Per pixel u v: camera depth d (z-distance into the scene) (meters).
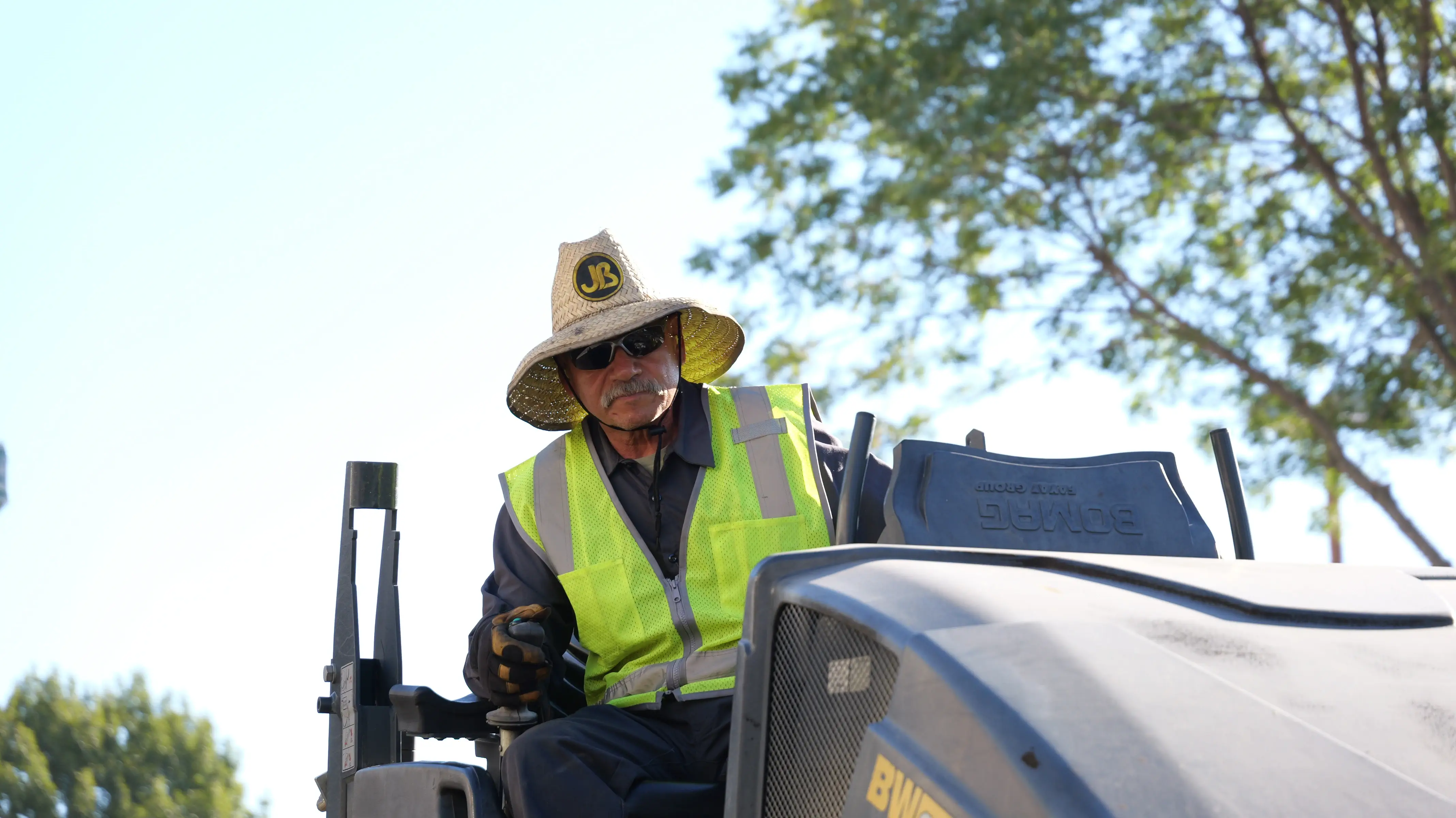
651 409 3.23
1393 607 1.91
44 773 34.00
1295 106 14.72
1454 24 13.73
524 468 3.44
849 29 14.91
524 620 2.94
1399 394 14.04
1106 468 2.82
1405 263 13.73
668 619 3.15
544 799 2.82
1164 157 14.51
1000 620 1.74
